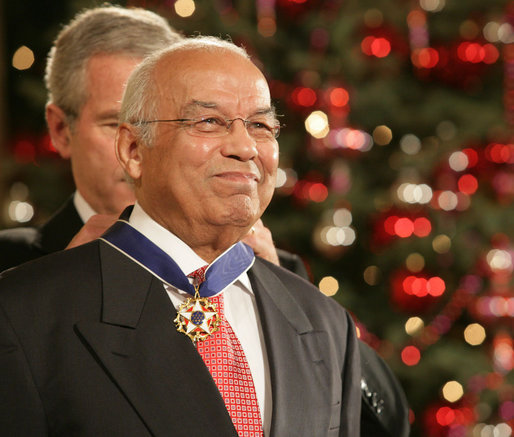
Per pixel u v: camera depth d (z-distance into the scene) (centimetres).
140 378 337
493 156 979
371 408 451
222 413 337
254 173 356
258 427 348
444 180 983
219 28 937
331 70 966
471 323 1049
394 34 962
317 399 370
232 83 358
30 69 1230
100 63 498
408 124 1012
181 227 362
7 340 334
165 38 514
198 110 354
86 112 501
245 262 384
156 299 355
